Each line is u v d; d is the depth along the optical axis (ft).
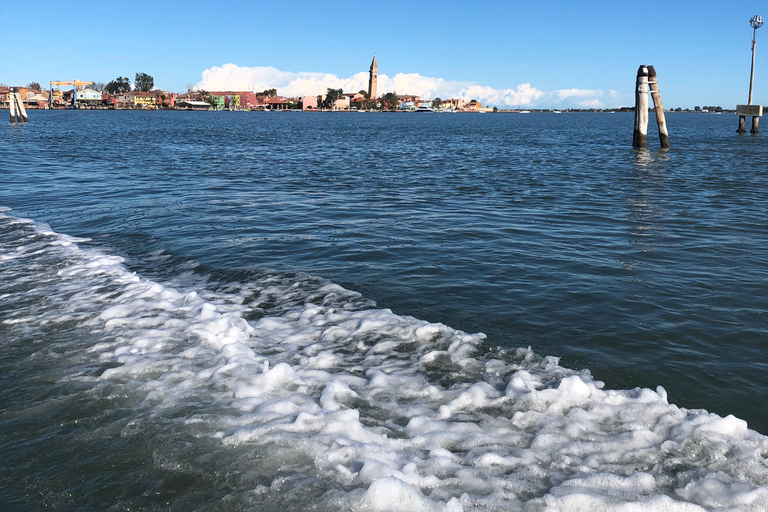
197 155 97.45
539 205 46.19
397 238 34.35
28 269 26.99
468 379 16.70
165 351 18.06
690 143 123.54
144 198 48.60
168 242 33.01
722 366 17.39
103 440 13.29
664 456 12.73
